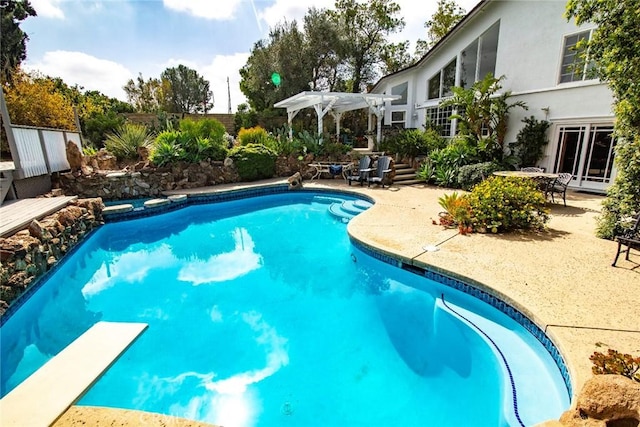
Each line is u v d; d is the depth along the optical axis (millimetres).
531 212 6977
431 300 5211
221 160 13492
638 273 4617
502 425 2904
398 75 18891
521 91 12008
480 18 13352
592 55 6020
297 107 17359
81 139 13125
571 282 4422
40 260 5789
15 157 7992
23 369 4078
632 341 3178
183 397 3586
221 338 4609
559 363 3230
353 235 6734
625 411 1903
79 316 5215
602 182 10180
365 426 3172
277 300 5602
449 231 6879
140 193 11750
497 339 3857
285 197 12969
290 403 3484
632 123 5426
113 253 7781
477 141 12539
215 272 6727
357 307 5344
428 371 3896
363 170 12594
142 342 4535
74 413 2107
